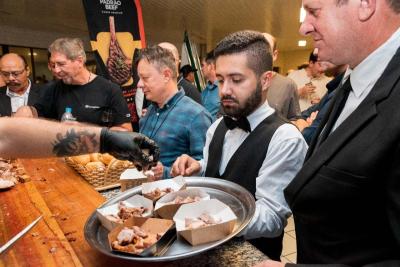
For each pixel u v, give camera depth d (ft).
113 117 7.04
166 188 3.25
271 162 3.07
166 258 2.14
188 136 5.00
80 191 4.11
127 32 9.82
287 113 9.08
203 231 2.35
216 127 3.95
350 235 1.82
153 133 5.30
